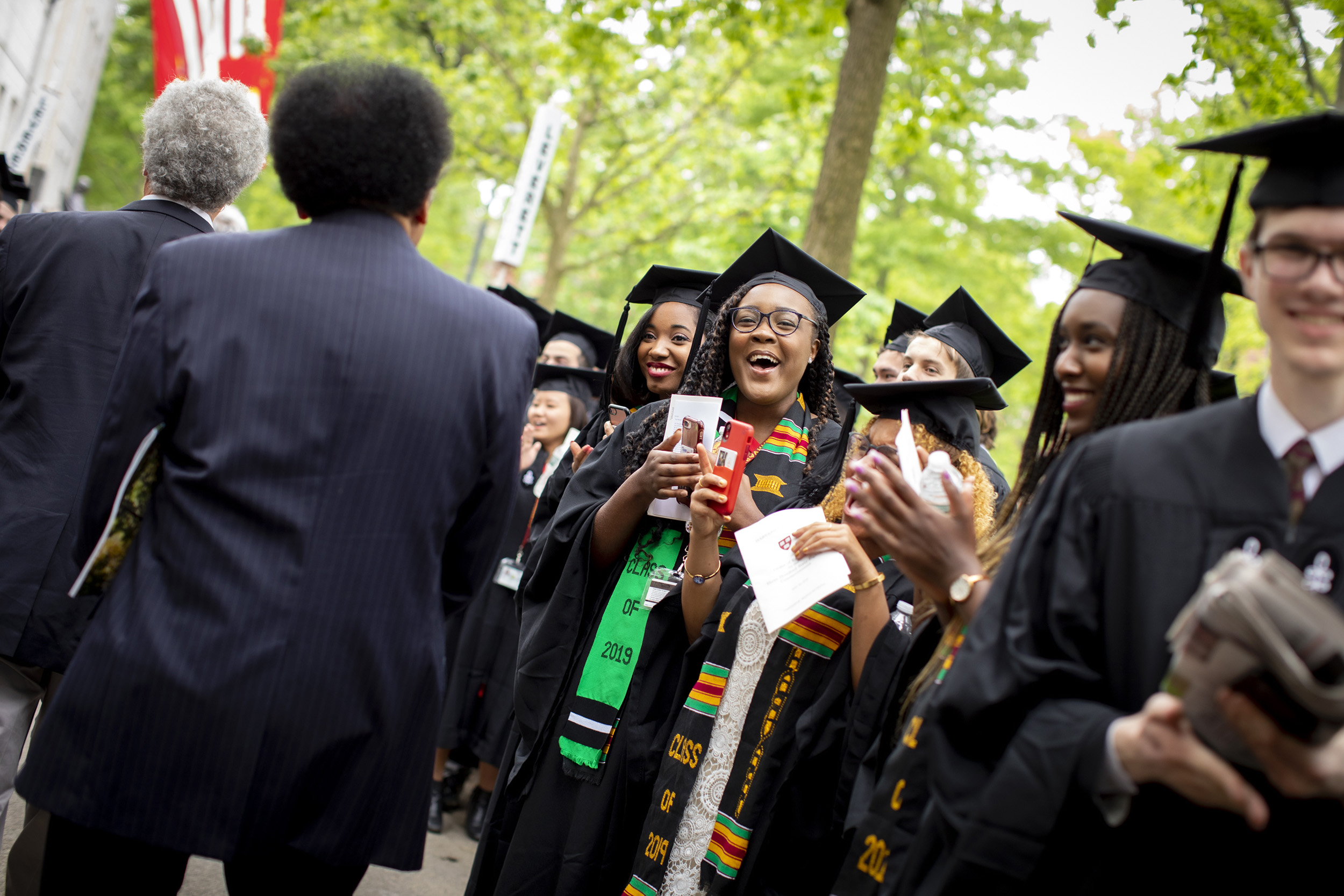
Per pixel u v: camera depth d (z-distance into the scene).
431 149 2.17
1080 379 2.04
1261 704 1.28
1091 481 1.66
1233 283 1.97
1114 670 1.58
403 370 2.04
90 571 1.99
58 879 2.00
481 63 16.89
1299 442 1.52
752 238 16.50
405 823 2.11
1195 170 8.33
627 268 22.20
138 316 2.03
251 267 2.01
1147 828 1.55
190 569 1.92
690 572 2.93
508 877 3.05
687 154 17.92
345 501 1.98
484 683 5.20
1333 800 1.42
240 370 1.96
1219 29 6.75
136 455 1.97
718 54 16.58
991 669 1.65
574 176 17.56
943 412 2.84
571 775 3.02
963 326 4.07
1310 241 1.49
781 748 2.69
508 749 3.37
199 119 3.06
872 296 15.80
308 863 2.11
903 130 11.20
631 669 3.04
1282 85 6.74
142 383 1.98
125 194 30.08
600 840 2.97
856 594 2.62
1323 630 1.21
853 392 2.90
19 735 2.92
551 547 3.29
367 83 2.12
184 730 1.88
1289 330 1.51
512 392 2.22
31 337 2.89
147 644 1.90
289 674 1.92
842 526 2.60
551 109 9.73
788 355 3.15
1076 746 1.52
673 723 2.97
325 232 2.09
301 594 1.93
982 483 2.79
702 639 2.92
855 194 8.45
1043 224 15.87
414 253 2.17
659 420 3.37
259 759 1.91
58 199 21.86
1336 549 1.45
